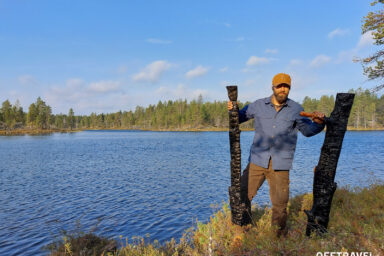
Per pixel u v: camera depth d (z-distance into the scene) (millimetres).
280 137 3764
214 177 21250
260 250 3361
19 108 163500
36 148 54500
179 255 4938
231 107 3896
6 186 18594
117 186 18188
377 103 123250
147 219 10930
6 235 9438
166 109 190500
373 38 8641
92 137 106188
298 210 5668
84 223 10539
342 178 18094
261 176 3988
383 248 2959
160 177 21578
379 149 42406
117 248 5773
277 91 3660
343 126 3430
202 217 11008
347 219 4250
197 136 103000
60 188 17750
